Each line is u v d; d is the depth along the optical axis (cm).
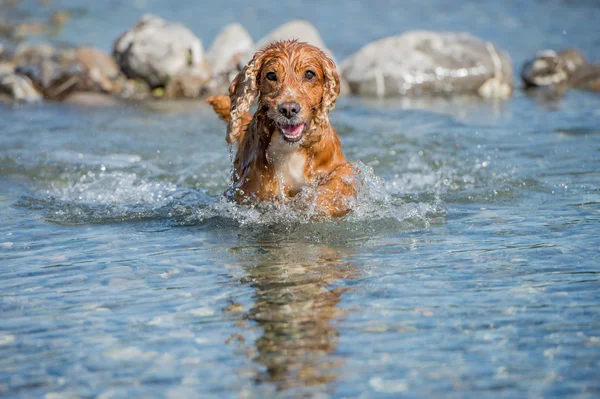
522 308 659
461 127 1466
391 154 1274
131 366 574
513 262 773
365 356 579
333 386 538
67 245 865
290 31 2003
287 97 890
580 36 2645
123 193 1091
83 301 698
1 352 602
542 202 1005
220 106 1094
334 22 3005
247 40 2047
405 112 1638
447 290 703
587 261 769
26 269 787
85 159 1270
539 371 551
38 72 1862
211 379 552
